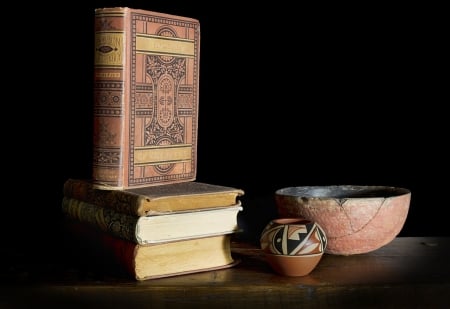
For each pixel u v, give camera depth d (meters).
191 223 1.29
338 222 1.33
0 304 1.25
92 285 1.25
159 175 1.35
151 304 1.25
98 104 1.31
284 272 1.29
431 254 1.41
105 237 1.32
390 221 1.35
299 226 1.29
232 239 1.51
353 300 1.26
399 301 1.27
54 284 1.26
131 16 1.30
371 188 1.45
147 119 1.33
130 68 1.30
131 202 1.27
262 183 1.90
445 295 1.28
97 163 1.31
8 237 1.54
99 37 1.30
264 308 1.26
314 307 1.26
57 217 1.84
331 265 1.35
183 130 1.38
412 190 1.93
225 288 1.25
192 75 1.39
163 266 1.29
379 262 1.37
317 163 1.91
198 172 1.89
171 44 1.35
